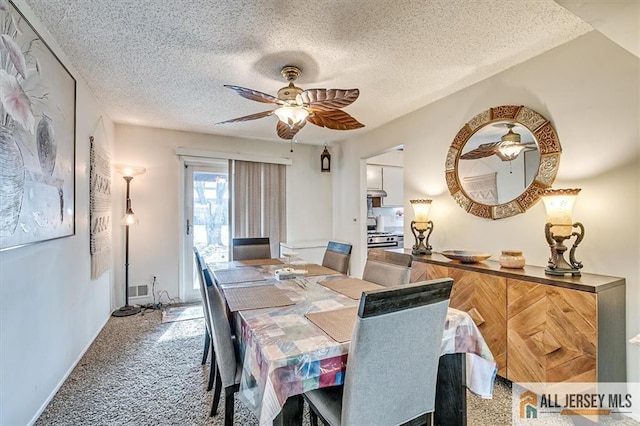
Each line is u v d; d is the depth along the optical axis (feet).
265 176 15.52
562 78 6.97
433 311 3.82
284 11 5.72
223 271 8.44
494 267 7.32
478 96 8.84
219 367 5.12
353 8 5.64
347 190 15.83
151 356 8.40
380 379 3.60
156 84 8.85
